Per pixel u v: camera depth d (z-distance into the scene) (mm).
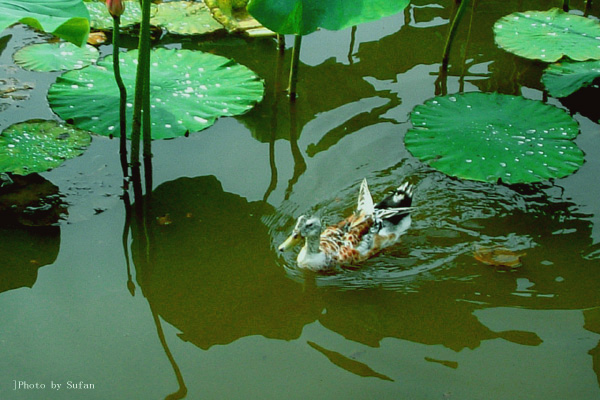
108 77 4773
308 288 4219
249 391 3924
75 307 4117
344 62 5125
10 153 4469
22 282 4172
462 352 4023
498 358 4004
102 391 3914
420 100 4891
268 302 4172
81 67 4918
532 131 4613
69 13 4238
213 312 4133
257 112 4836
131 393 3910
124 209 4410
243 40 5250
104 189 4469
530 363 3992
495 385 3938
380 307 4156
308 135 4727
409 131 4621
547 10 5496
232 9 5309
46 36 5156
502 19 5262
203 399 3902
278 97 4914
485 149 4516
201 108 4664
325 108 4855
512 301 4160
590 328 4078
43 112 4707
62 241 4293
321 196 4492
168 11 5293
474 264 4273
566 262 4266
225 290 4199
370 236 4320
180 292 4184
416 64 5117
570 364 3988
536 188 4516
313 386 3936
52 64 4918
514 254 4289
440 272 4254
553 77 4934
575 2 5594
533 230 4371
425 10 5535
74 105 4621
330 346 4043
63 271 4215
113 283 4191
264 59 5141
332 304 4168
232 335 4070
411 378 3957
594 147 4656
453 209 4445
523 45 5078
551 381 3947
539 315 4117
